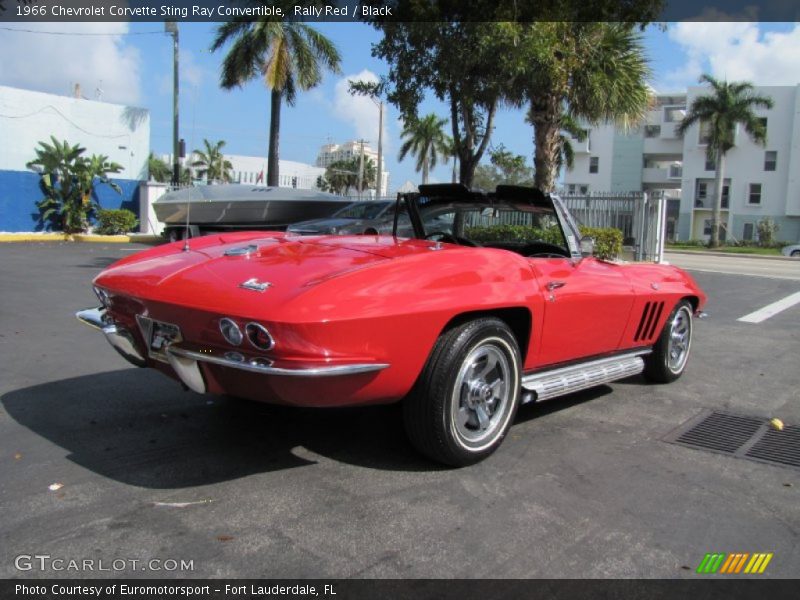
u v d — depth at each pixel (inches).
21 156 872.9
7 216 863.1
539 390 150.8
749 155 1939.0
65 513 111.3
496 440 140.9
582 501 122.6
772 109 1893.5
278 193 650.2
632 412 179.8
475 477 131.6
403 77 395.5
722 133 1761.8
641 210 752.3
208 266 135.2
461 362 128.6
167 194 670.5
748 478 136.2
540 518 115.0
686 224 2068.2
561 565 100.3
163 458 136.4
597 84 506.9
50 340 247.1
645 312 186.2
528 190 163.5
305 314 109.6
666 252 1366.9
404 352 121.3
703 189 2037.4
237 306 114.2
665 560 102.9
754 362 250.4
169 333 129.9
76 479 125.0
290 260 133.8
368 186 2997.0
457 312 126.7
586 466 139.6
